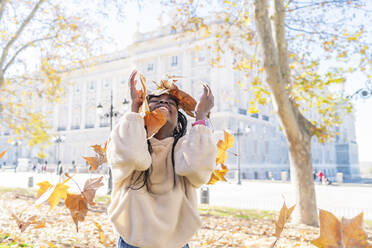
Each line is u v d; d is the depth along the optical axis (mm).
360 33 7152
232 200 13258
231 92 33844
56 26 11219
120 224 1294
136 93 1470
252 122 39438
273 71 6996
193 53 36812
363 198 14867
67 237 4453
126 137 1266
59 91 13328
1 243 3709
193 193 1453
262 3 7051
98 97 47594
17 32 9781
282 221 1339
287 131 7371
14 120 12469
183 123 1645
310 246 4648
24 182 21656
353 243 961
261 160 39938
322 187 21875
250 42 9430
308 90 7000
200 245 3809
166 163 1430
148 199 1335
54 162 49156
